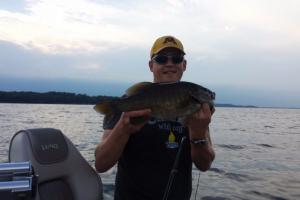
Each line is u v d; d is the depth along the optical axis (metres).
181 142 1.08
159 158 1.08
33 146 1.13
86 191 1.17
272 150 5.55
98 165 1.07
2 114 14.00
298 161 4.40
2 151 4.33
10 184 0.85
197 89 0.99
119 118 1.06
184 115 0.99
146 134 1.08
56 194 1.12
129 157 1.10
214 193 2.65
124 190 1.10
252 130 10.15
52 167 1.13
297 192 2.78
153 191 1.07
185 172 1.11
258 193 2.72
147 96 0.98
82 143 5.49
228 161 4.18
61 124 9.62
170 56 1.16
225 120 16.48
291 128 12.12
